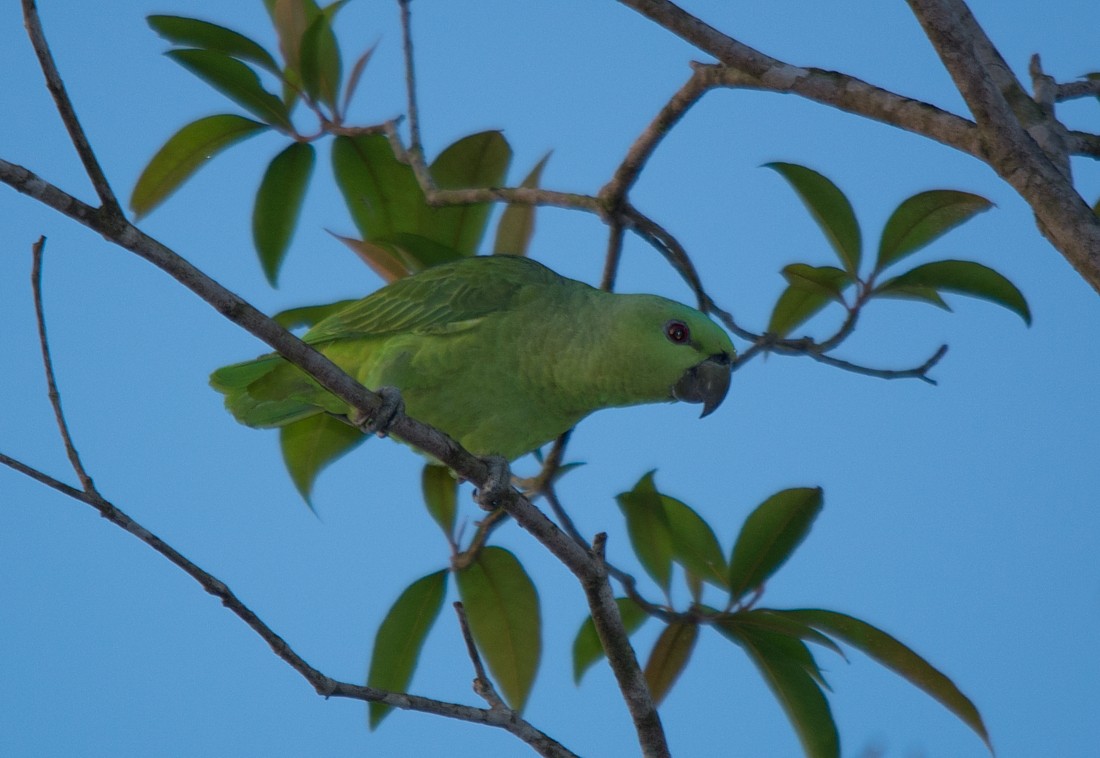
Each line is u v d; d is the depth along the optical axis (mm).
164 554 6793
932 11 6910
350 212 11203
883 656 8391
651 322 10617
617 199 10070
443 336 10688
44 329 6715
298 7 10773
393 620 9672
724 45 7832
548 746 7602
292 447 11031
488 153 11133
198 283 6648
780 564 9031
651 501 9523
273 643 6898
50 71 5867
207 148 10258
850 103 7578
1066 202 6598
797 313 10664
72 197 6125
